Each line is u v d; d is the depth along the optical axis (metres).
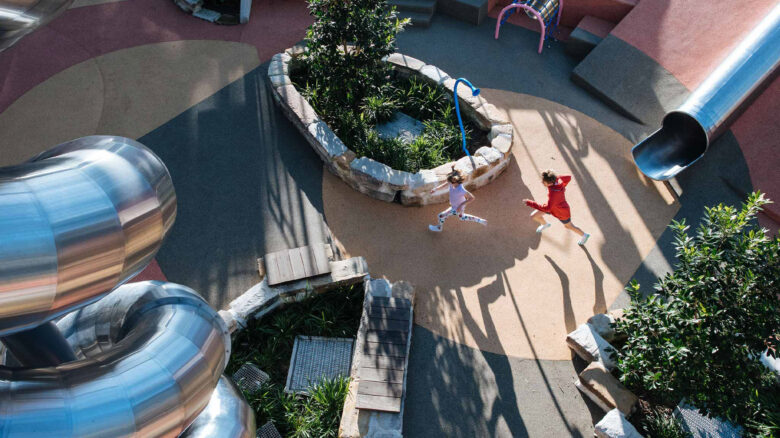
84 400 2.10
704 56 10.75
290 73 11.42
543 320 8.37
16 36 2.04
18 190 1.87
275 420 7.27
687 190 9.91
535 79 11.93
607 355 7.63
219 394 3.47
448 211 8.84
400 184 9.26
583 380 7.45
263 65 11.84
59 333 2.83
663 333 6.67
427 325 8.26
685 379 6.55
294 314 8.24
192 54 12.00
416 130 10.73
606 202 9.80
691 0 11.19
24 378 2.08
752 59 9.49
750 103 9.84
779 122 9.72
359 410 7.14
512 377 7.79
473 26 12.97
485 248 9.16
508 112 11.26
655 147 10.41
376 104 10.55
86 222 1.93
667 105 10.81
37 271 1.81
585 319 8.39
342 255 9.07
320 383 7.58
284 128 10.69
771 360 7.27
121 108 10.97
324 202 9.68
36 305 1.89
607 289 8.73
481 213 9.62
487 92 11.64
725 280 6.47
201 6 12.89
